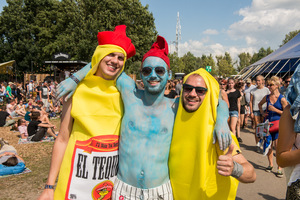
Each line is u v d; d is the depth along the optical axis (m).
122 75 2.11
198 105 1.79
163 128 1.91
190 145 1.82
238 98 6.71
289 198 1.74
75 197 1.97
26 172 4.75
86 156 1.97
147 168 1.84
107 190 2.00
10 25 38.38
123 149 1.93
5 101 16.91
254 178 1.77
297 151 1.61
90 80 2.04
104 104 2.01
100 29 28.12
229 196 1.89
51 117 11.90
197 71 1.90
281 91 9.34
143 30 30.38
